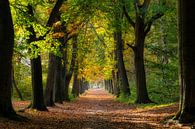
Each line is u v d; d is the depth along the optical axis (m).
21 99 48.16
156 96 35.62
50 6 30.72
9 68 17.48
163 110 24.33
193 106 16.62
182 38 16.89
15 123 16.50
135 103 35.19
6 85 17.34
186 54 16.70
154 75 37.88
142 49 35.31
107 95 82.44
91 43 53.62
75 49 49.09
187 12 16.67
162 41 40.03
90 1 30.11
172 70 34.97
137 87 35.22
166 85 35.12
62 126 17.22
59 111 28.33
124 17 38.25
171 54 37.22
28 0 24.03
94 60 60.94
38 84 26.36
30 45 23.80
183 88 16.95
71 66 49.50
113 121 20.30
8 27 17.36
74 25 36.91
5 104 17.36
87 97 73.38
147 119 20.72
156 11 32.41
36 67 26.27
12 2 23.41
